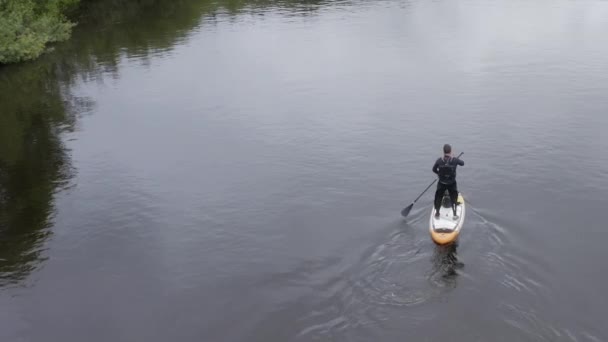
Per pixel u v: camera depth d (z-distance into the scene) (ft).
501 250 44.29
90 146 71.82
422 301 38.52
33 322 40.11
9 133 77.77
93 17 162.40
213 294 42.01
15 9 119.14
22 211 56.39
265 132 73.31
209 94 89.97
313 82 93.25
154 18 157.89
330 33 128.98
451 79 91.35
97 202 57.36
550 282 40.19
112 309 41.16
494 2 160.45
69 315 40.75
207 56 114.01
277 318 38.70
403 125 73.20
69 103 89.40
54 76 105.50
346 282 41.88
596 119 72.13
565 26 126.11
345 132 71.92
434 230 46.50
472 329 35.47
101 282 44.45
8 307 41.83
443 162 46.93
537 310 37.17
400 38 120.78
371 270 42.83
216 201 56.29
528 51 106.22
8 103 91.09
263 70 101.91
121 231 51.85
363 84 90.89
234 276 44.01
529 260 42.93
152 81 98.94
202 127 76.38
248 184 59.47
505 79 90.12
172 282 43.86
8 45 110.93
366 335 35.88
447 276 41.04
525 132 68.95
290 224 51.26
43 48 122.93
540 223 48.57
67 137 75.25
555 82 87.51
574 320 36.17
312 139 70.28
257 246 47.98
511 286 39.63
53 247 49.67
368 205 53.78
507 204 52.08
